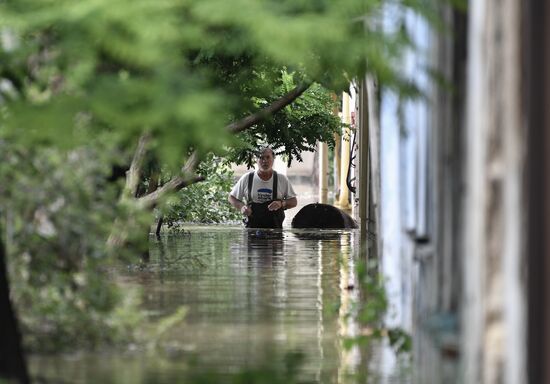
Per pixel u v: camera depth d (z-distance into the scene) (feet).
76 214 56.03
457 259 54.80
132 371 51.29
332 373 51.78
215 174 162.91
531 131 42.37
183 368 52.29
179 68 43.50
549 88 42.09
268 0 45.52
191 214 156.66
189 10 44.68
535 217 42.19
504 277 40.65
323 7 45.88
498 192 41.14
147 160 87.86
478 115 41.45
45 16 44.80
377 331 58.08
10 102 46.78
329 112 127.85
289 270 95.09
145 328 62.18
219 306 71.97
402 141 62.95
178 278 88.12
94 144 55.36
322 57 60.13
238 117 93.71
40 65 49.73
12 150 54.60
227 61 80.79
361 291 79.66
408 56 51.80
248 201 143.02
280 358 55.16
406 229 62.34
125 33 43.04
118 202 57.72
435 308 56.44
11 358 46.85
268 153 141.49
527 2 42.52
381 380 50.31
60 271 56.39
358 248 107.96
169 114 41.45
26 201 55.26
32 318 55.21
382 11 48.44
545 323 41.81
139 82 43.19
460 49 52.80
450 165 54.60
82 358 53.88
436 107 54.70
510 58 41.32
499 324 40.81
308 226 147.84
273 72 86.43
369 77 69.36
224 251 114.62
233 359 54.54
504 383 40.57
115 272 89.30
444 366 52.70
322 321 66.13
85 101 44.19
